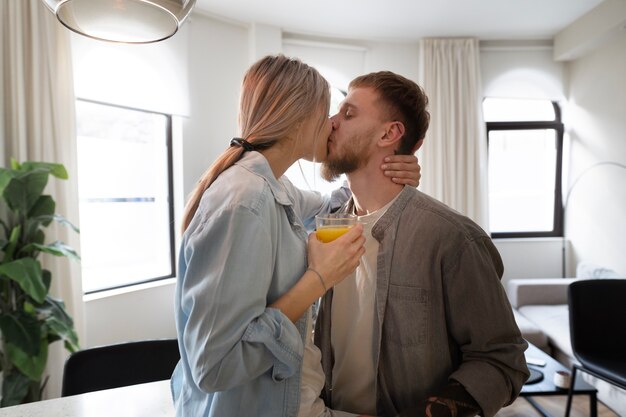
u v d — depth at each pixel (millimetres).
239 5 3842
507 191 5094
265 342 758
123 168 3959
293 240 919
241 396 848
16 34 2664
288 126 910
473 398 914
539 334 3441
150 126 3898
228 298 748
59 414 1183
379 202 1150
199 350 739
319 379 1074
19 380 2309
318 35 4574
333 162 1137
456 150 4691
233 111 4164
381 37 4656
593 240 4477
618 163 4109
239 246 770
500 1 3861
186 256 816
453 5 3924
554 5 3961
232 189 810
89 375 1567
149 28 951
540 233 5035
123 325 3449
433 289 1024
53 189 2812
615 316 2613
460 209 4680
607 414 2822
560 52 4625
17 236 2316
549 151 5055
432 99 4645
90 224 4008
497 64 4844
